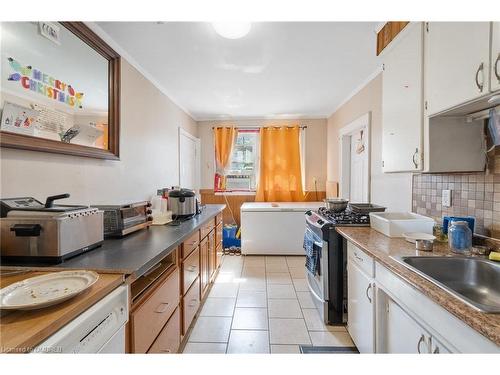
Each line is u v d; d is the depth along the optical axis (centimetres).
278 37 192
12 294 81
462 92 116
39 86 133
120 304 97
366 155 285
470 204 150
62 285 88
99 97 181
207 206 336
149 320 123
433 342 95
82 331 77
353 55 222
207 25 176
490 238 136
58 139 145
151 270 153
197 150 447
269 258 377
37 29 132
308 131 444
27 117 126
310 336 195
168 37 191
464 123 142
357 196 340
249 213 385
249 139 456
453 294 87
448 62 125
